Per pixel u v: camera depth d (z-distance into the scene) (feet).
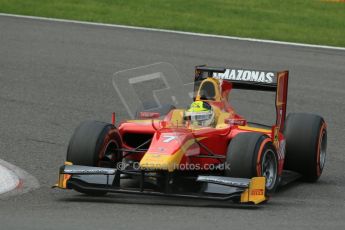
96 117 159.53
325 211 95.96
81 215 88.12
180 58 216.13
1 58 211.41
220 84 110.83
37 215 87.51
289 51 231.30
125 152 107.14
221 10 289.74
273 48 234.58
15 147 133.69
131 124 106.22
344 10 298.76
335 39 251.60
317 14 288.92
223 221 86.43
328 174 123.65
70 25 258.16
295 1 310.86
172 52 223.51
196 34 251.39
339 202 103.14
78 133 100.94
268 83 117.39
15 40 233.35
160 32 252.62
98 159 99.96
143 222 84.58
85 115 160.66
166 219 86.69
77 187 98.02
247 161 96.07
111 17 273.33
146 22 267.18
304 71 207.21
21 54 216.74
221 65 209.05
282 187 112.68
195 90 110.63
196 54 222.07
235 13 285.84
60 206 94.32
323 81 197.57
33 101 170.50
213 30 258.16
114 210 91.97
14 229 79.15
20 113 159.84
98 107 167.84
